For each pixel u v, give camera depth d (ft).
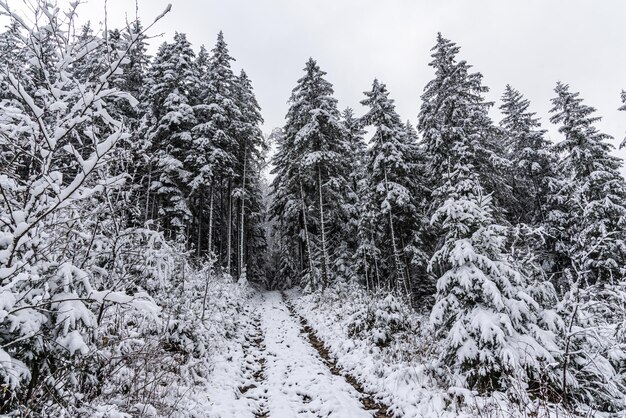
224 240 93.09
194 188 61.52
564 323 20.24
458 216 24.52
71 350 10.36
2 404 9.86
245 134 82.38
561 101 61.11
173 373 19.53
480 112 57.88
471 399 18.40
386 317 32.30
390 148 62.08
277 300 72.95
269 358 31.58
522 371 18.22
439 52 61.41
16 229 9.20
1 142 11.10
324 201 73.10
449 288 24.18
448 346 22.08
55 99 11.57
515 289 22.17
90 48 11.48
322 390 23.43
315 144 71.87
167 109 65.82
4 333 9.86
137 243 18.15
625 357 17.65
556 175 62.44
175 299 26.53
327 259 66.13
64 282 10.79
